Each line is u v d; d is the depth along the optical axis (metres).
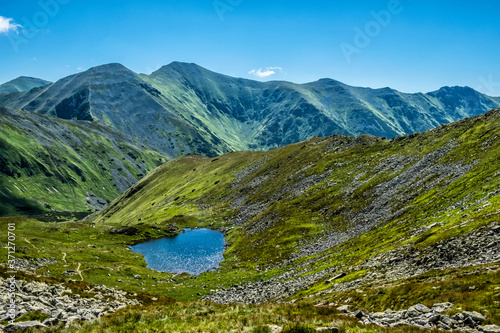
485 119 104.88
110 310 28.59
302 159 172.75
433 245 44.81
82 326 21.89
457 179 76.38
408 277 37.84
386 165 117.94
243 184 188.12
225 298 65.25
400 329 19.80
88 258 96.75
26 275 35.94
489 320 20.12
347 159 145.00
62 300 30.47
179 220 160.75
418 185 88.75
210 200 187.00
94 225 150.25
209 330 20.39
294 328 19.12
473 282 27.41
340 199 110.81
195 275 90.69
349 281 47.91
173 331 20.47
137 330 20.75
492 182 61.88
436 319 22.02
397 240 59.34
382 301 32.03
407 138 136.62
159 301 42.41
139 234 139.75
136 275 82.19
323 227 97.69
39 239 110.12
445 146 103.50
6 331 20.56
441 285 29.19
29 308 25.27
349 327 20.28
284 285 64.56
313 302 42.72
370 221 86.31
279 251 91.88
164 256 111.88
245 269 87.38
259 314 24.53
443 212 62.44
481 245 37.69
